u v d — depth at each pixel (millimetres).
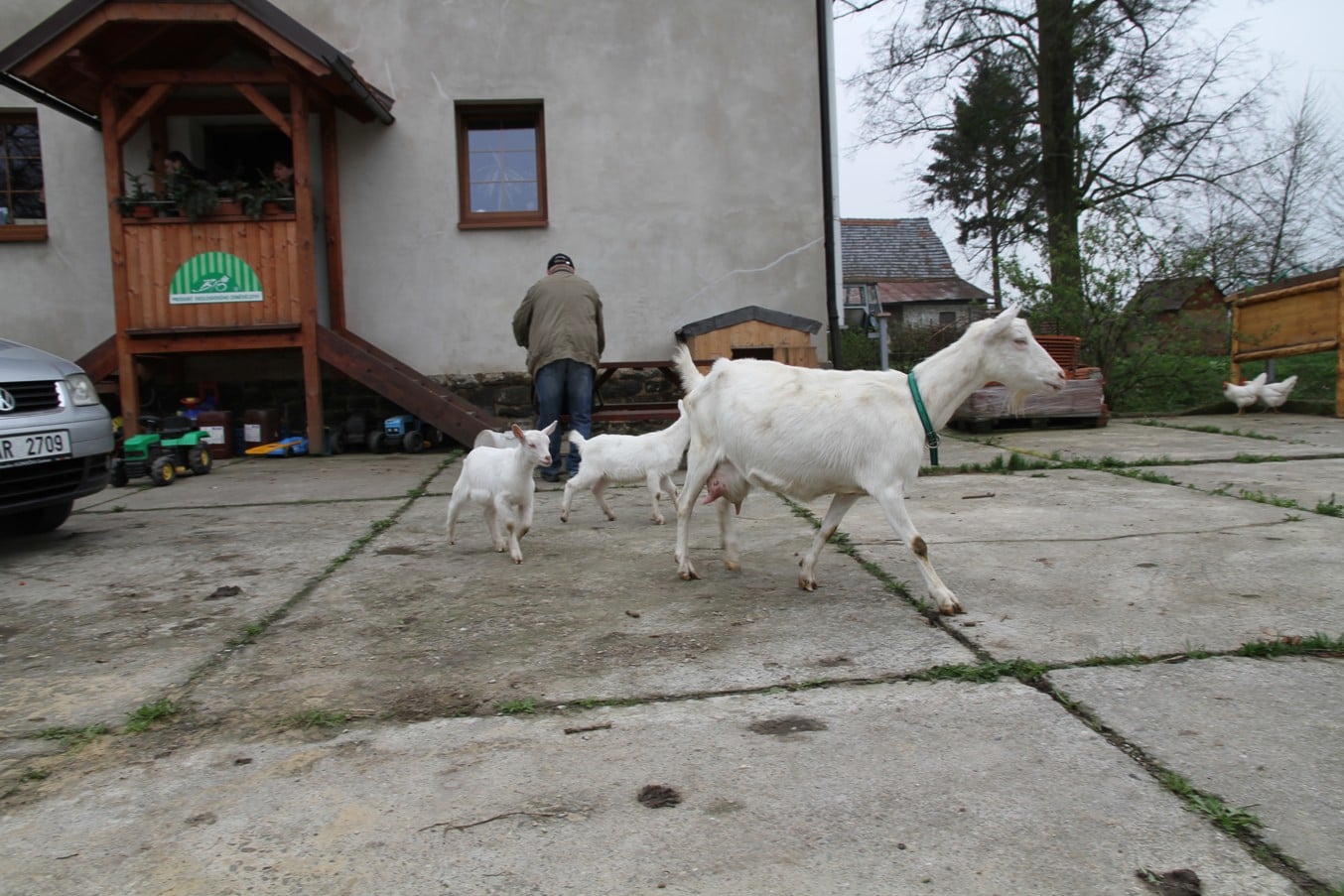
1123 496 5809
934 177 21359
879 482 3492
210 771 2336
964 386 3607
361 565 4535
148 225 8812
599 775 2238
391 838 1979
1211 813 1966
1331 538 4430
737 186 10594
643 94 10469
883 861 1832
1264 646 2906
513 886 1786
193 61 9867
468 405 9578
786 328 9844
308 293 8961
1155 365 11914
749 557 4516
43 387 4957
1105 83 17484
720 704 2650
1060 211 17547
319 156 10312
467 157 10539
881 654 3008
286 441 9422
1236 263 15633
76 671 3080
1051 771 2180
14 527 5398
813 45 10586
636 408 10062
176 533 5406
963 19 17641
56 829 2072
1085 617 3318
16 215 10305
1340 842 1851
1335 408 10523
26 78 8273
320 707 2725
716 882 1780
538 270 10461
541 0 10328
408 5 10234
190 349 8914
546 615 3594
